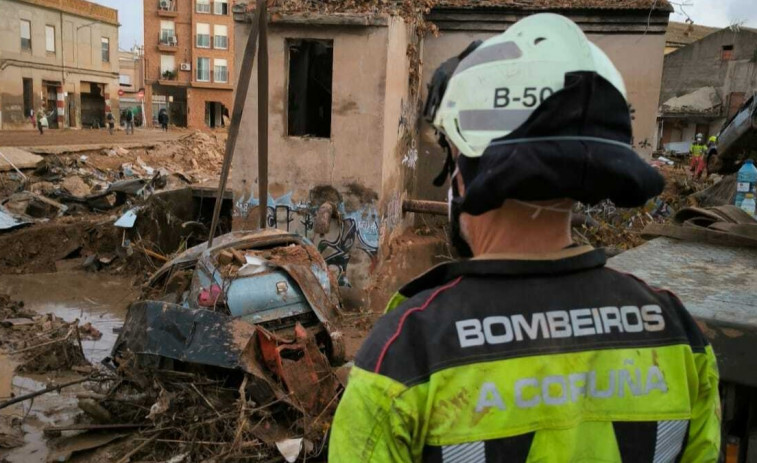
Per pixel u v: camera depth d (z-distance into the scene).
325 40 9.26
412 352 1.01
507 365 0.99
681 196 12.96
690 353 1.10
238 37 9.45
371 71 9.10
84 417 5.63
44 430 5.10
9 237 11.88
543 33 1.05
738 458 1.92
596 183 0.96
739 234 3.05
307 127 11.40
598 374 1.03
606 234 9.95
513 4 11.61
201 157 26.50
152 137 36.38
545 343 1.02
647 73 11.34
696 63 40.38
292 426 4.82
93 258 11.60
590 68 1.01
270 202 9.67
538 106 0.98
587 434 1.01
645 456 1.03
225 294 5.61
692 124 39.91
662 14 11.08
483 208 1.01
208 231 12.46
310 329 5.79
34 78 40.53
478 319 1.02
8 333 8.01
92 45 47.31
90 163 20.98
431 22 12.04
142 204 11.84
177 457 4.58
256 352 5.01
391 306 1.17
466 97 1.06
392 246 10.30
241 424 4.55
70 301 9.77
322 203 9.48
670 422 1.05
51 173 18.52
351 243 9.44
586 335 1.04
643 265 2.68
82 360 7.07
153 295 6.74
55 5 42.25
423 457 1.01
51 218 13.51
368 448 0.99
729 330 1.88
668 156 29.41
